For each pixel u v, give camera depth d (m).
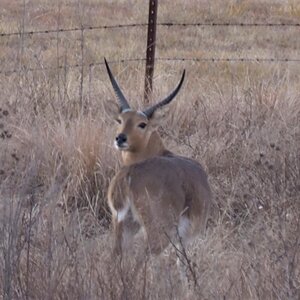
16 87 38.88
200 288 21.70
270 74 49.22
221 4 79.44
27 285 20.86
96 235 27.27
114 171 30.58
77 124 33.44
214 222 28.55
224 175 31.72
